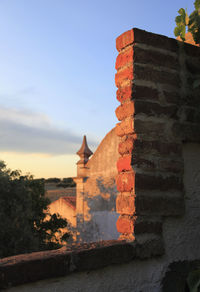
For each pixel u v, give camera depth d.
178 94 2.46
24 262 1.68
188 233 2.37
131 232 2.13
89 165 13.96
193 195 2.45
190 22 2.65
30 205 11.91
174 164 2.36
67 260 1.83
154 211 2.20
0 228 10.44
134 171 2.18
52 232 13.02
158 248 2.19
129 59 2.30
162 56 2.41
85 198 13.89
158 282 2.19
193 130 2.48
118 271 2.05
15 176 12.20
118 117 2.38
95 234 13.00
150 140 2.27
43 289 1.75
